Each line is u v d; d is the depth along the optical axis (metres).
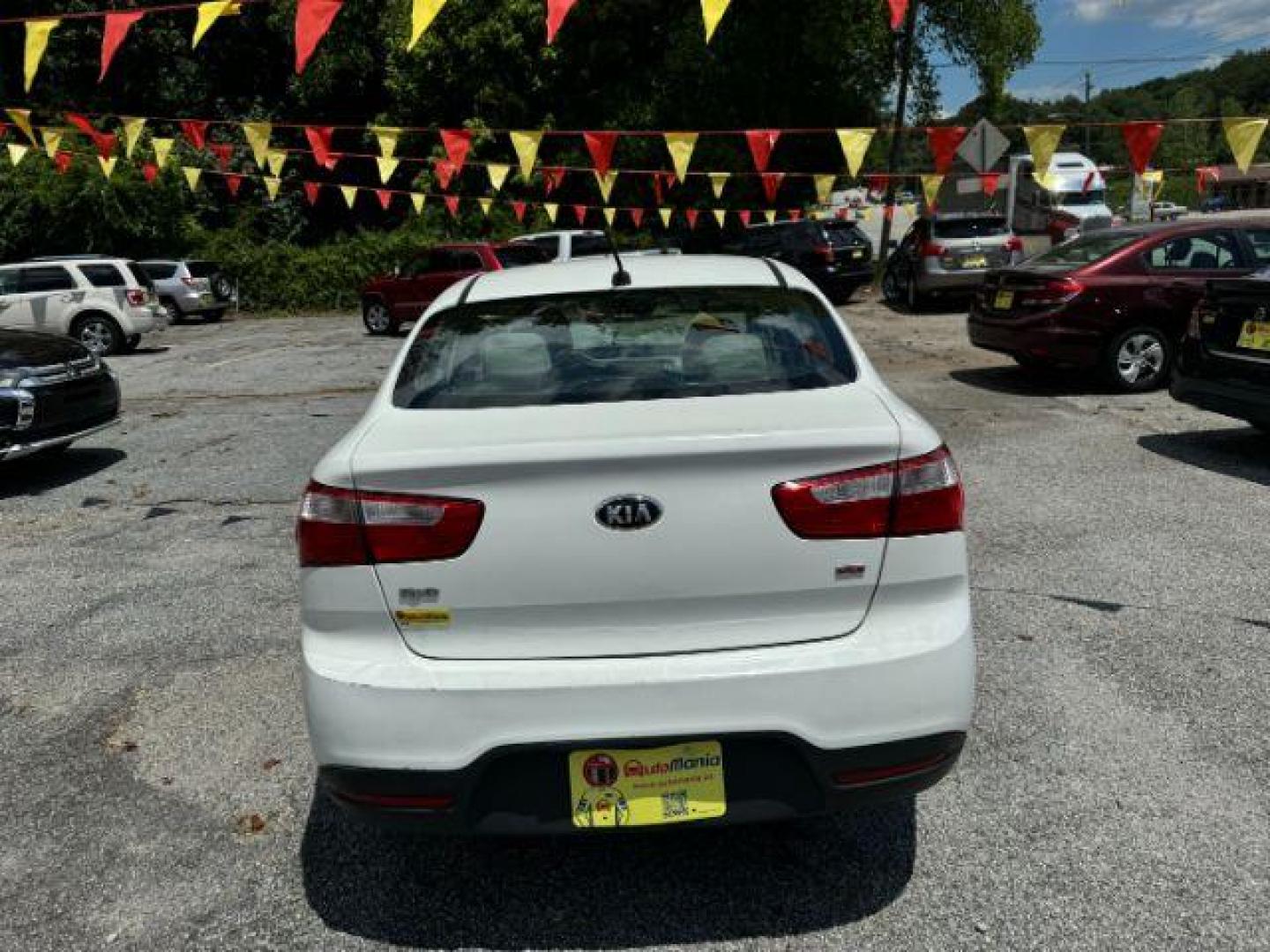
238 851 2.91
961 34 22.53
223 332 20.83
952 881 2.68
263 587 5.09
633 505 2.29
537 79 25.84
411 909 2.64
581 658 2.33
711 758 2.31
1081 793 3.05
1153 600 4.50
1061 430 7.97
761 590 2.33
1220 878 2.64
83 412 7.71
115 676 4.11
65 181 23.39
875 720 2.32
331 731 2.34
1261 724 3.42
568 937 2.52
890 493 2.35
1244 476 6.43
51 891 2.75
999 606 4.51
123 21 5.45
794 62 24.58
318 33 4.84
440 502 2.30
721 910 2.60
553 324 3.13
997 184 9.91
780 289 3.36
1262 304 6.51
